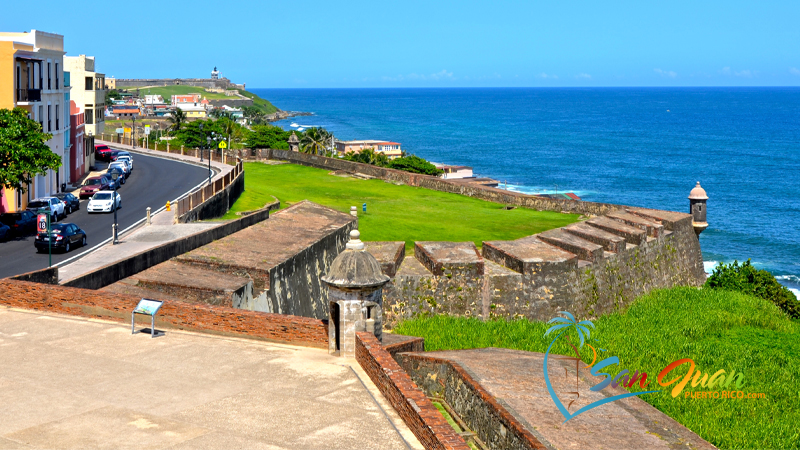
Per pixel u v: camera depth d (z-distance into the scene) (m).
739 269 51.22
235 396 16.83
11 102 52.94
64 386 17.33
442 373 24.97
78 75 84.25
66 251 39.84
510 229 55.31
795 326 40.97
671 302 44.25
